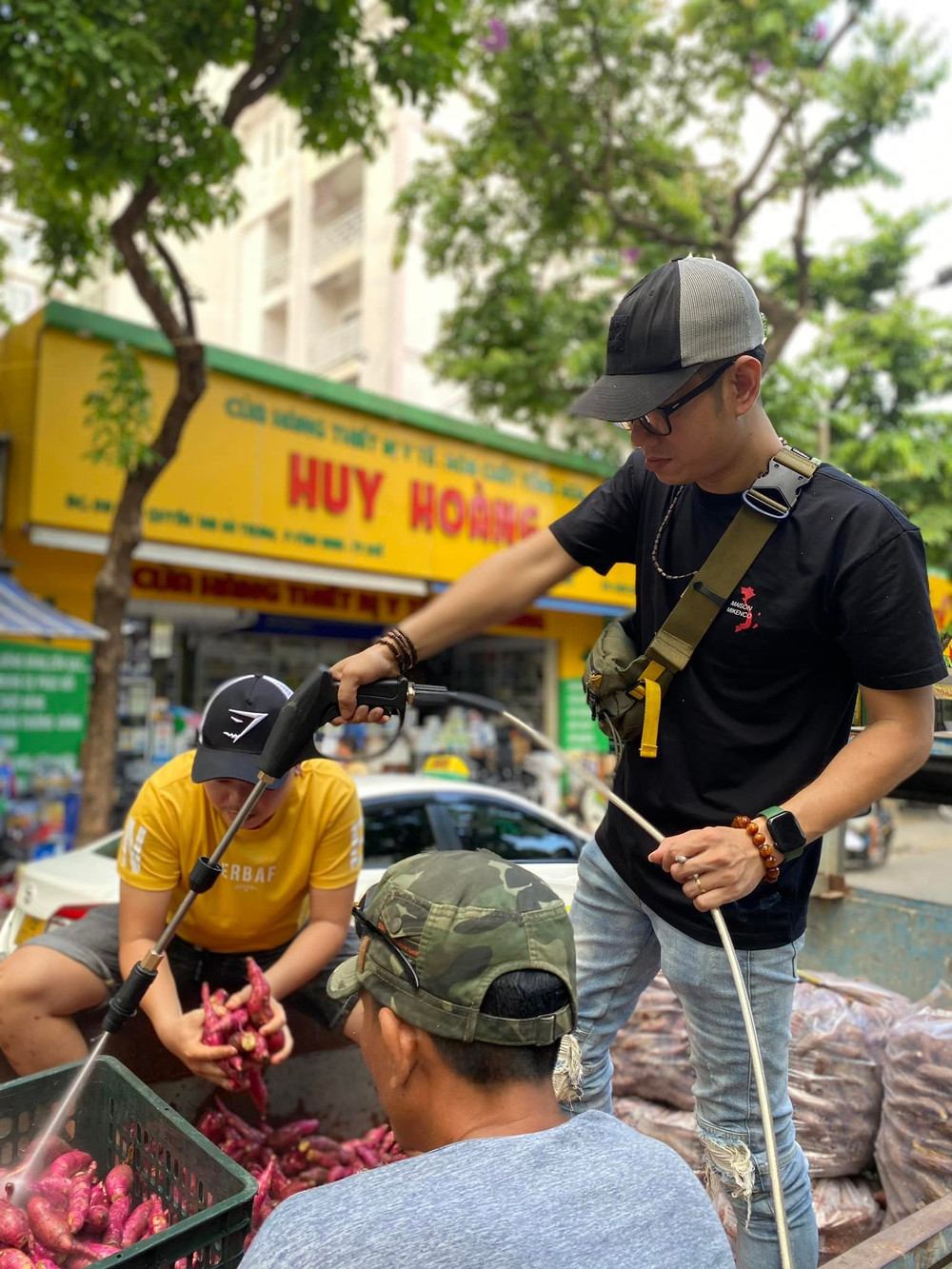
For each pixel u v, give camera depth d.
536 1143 1.02
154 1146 1.64
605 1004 1.96
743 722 1.63
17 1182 1.62
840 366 16.12
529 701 13.47
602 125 11.30
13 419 8.05
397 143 17.66
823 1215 2.27
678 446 1.55
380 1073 1.15
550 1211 0.95
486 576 1.91
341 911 2.52
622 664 1.74
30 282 22.28
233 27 6.20
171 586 9.44
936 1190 2.17
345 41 7.00
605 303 12.52
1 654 7.54
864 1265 1.49
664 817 1.74
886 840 9.41
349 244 18.84
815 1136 2.38
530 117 10.81
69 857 4.29
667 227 11.96
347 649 11.77
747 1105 1.71
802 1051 2.43
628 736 1.73
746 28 10.01
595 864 1.96
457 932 1.08
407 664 1.85
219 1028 2.09
